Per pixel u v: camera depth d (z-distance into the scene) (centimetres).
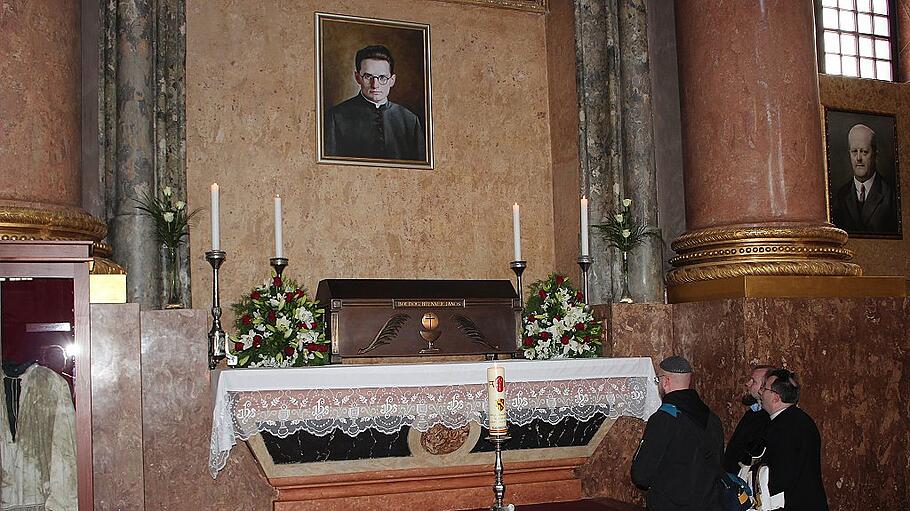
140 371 580
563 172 848
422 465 658
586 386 659
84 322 474
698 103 749
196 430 604
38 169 583
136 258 674
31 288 466
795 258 701
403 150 814
